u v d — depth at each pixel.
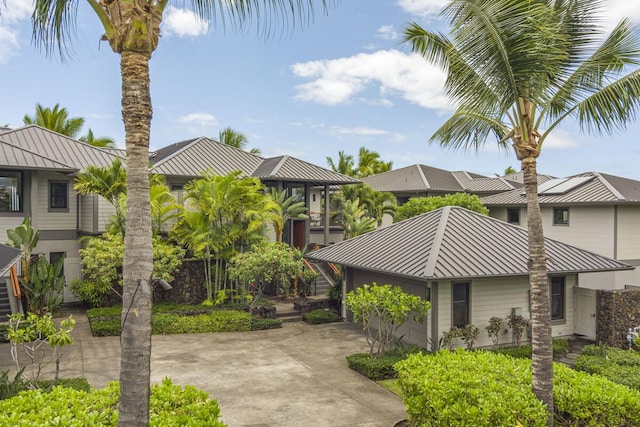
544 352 8.28
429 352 14.71
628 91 8.60
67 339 10.78
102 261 18.88
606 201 23.20
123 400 5.36
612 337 16.33
